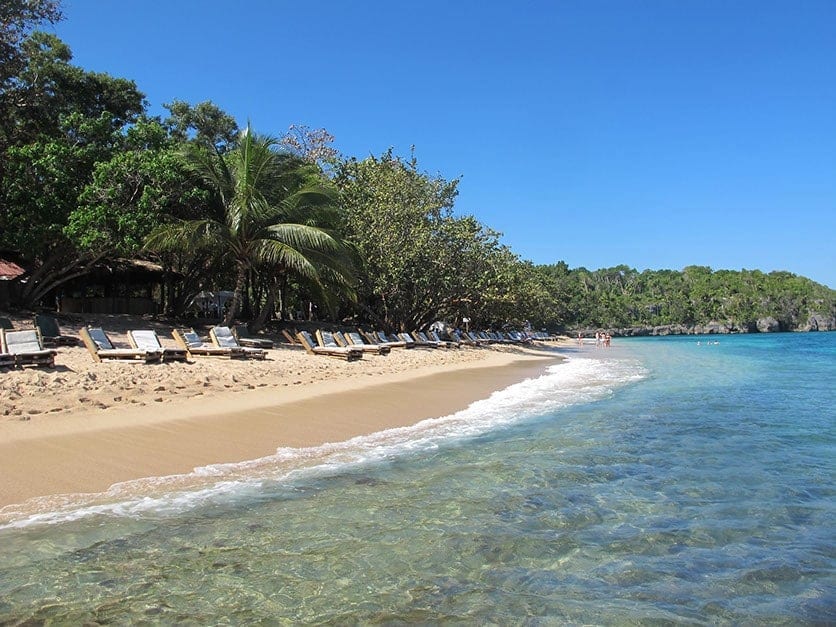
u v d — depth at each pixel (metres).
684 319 115.62
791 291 122.81
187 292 25.42
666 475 7.44
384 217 28.98
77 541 5.11
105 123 19.77
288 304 36.97
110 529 5.39
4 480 6.43
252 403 11.54
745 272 135.62
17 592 4.20
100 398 10.13
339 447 8.87
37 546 4.98
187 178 20.59
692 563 4.88
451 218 33.00
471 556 4.95
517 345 46.75
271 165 21.47
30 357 11.16
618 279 143.88
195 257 23.98
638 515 5.98
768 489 6.88
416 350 27.75
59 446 7.68
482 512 6.01
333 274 24.06
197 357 15.71
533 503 6.30
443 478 7.21
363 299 32.00
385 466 7.80
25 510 5.79
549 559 4.92
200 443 8.45
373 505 6.18
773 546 5.25
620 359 32.66
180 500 6.23
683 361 30.69
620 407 13.26
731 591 4.41
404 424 10.91
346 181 32.09
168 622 3.84
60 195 18.11
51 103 21.45
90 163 19.19
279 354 18.83
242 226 20.58
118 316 22.89
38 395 9.72
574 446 9.09
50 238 18.17
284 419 10.43
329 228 24.17
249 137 20.64
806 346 52.38
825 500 6.50
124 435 8.47
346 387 14.80
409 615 3.99
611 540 5.33
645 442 9.38
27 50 20.45
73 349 14.19
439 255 31.20
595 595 4.32
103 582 4.37
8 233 17.81
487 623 3.90
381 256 28.69
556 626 3.88
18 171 17.72
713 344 59.38
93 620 3.84
